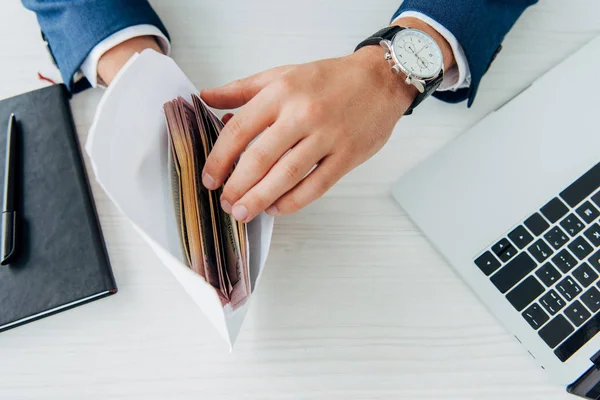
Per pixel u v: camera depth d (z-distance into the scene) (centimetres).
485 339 46
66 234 44
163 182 38
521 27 58
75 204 45
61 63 50
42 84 52
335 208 50
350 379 44
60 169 47
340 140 43
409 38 47
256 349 44
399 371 44
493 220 49
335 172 43
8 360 42
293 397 43
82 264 43
